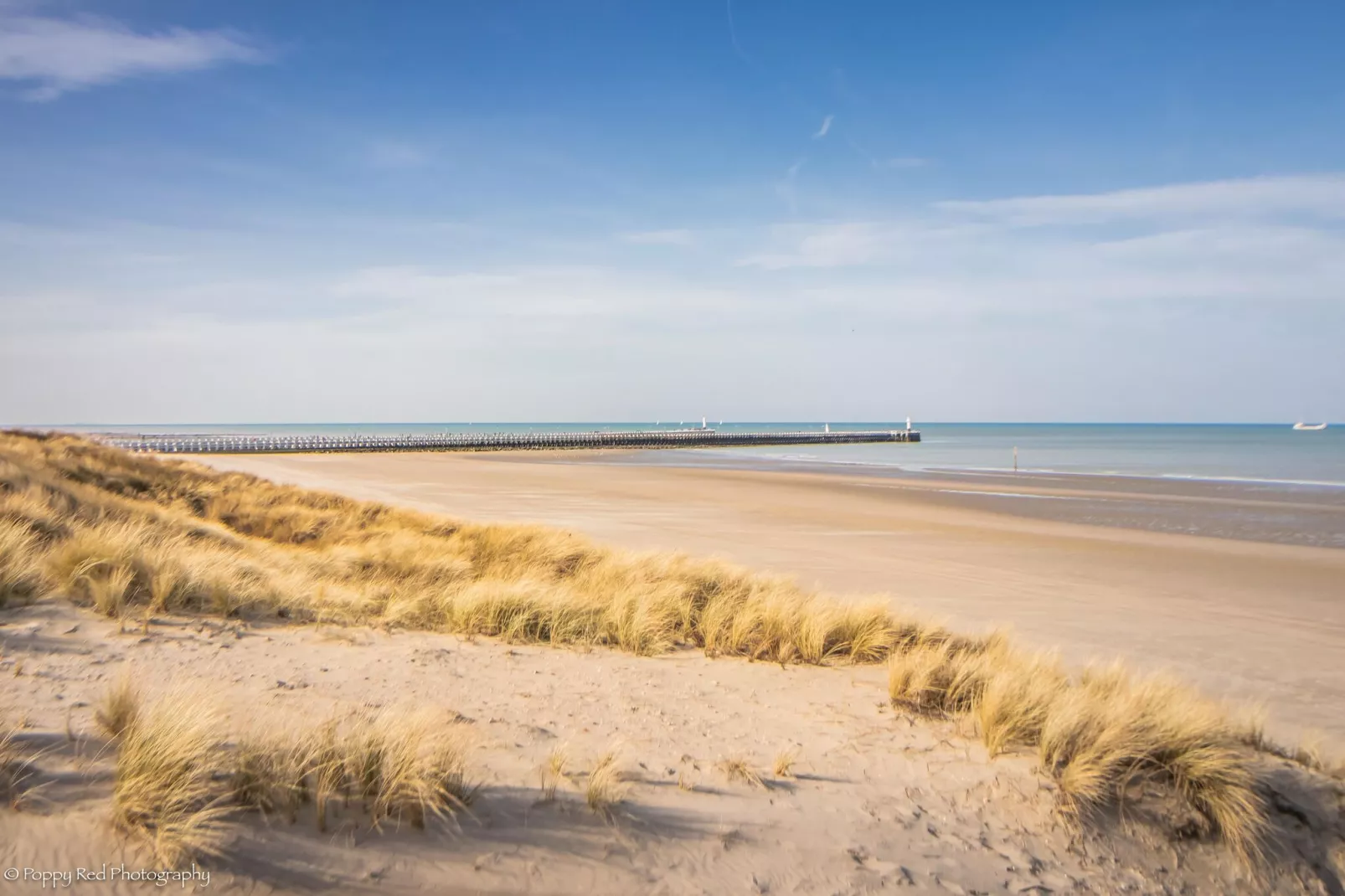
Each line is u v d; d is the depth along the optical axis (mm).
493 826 3658
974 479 48438
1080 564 18406
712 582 11875
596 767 4340
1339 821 4824
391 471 52500
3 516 10461
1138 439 171000
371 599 9742
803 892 3580
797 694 6891
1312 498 35969
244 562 10523
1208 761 4785
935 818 4418
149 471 27328
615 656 8086
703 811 4180
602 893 3330
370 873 3166
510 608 9086
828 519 26969
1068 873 4090
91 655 5844
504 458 78938
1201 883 4254
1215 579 16828
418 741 3902
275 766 3572
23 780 3338
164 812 3145
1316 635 12219
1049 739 5164
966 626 11938
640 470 56812
